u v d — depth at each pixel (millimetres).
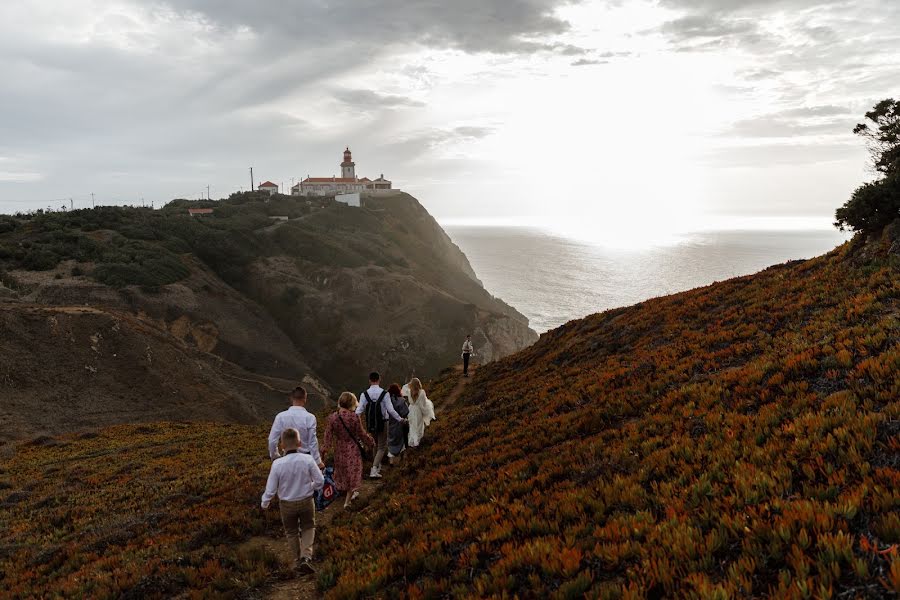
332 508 10383
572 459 8531
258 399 67375
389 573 6324
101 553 9836
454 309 108750
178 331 76500
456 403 21641
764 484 5613
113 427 30234
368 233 148000
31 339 48344
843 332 10125
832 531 4574
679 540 4941
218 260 105875
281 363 84688
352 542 7988
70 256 81500
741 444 6965
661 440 8000
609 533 5574
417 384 13656
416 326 102812
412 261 147375
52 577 8953
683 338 15633
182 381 55844
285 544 9164
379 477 11945
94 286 73188
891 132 19781
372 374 11930
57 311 53094
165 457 20219
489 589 5254
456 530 7133
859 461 5516
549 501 7066
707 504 5590
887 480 5047
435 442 13617
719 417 8047
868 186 16531
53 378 46281
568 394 13438
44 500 15000
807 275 17625
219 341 81375
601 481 7094
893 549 3986
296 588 7148
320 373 92812
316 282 108500
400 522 8477
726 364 11648
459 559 6172
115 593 7547
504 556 5902
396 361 95750
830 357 8984
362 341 96312
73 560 9508
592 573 5066
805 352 9617
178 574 7859
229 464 17031
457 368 30969
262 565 7734
